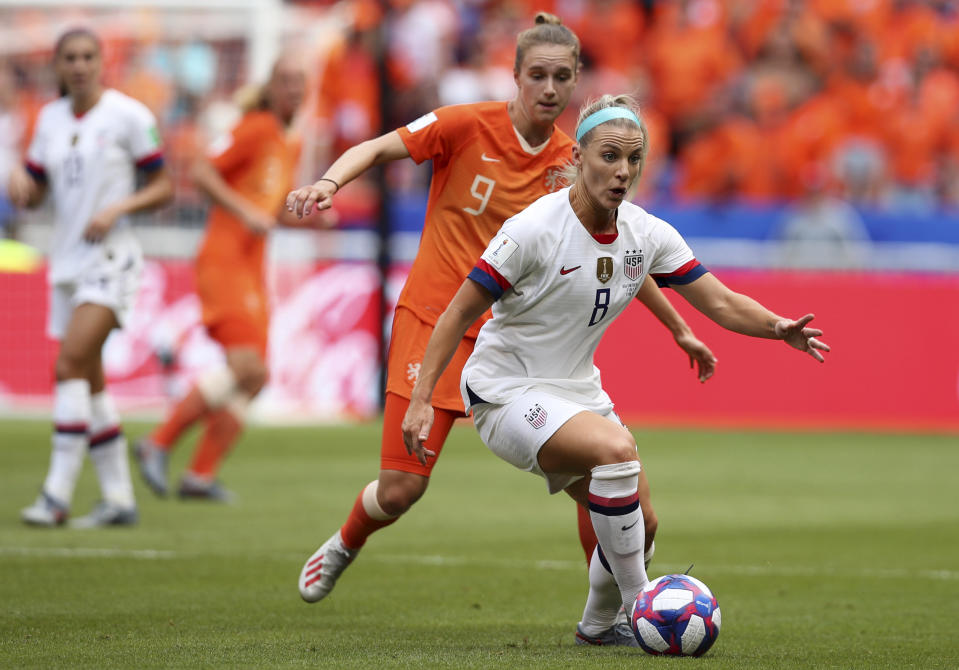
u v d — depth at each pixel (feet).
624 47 220.43
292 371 164.66
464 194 57.36
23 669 43.01
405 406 55.83
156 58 170.60
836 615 58.23
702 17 219.82
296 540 79.97
